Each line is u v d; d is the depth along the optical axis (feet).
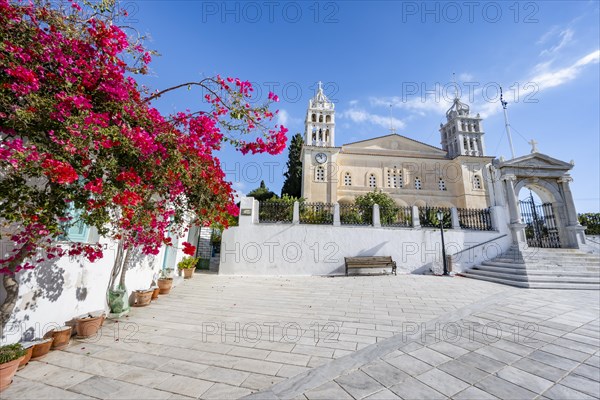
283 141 14.52
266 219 43.14
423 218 45.91
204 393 9.82
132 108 11.76
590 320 18.33
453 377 10.96
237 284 33.06
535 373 11.33
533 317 18.97
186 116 13.87
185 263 36.35
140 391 9.95
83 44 10.61
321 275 40.63
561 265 35.83
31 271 13.74
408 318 18.97
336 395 9.68
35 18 10.08
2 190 9.11
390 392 9.89
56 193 9.99
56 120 9.41
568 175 46.52
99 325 15.71
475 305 22.26
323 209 45.03
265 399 9.45
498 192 47.03
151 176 12.14
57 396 9.61
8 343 12.43
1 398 9.40
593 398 9.68
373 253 42.39
